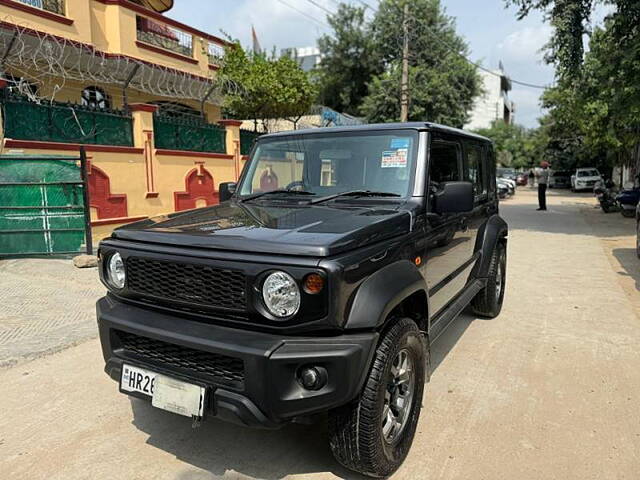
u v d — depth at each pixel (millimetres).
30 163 8078
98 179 9625
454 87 30578
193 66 15961
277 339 2352
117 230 3061
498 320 5516
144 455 2996
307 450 3053
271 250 2391
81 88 13109
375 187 3447
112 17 13102
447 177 3838
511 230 13305
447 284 3922
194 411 2457
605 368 4176
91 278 7133
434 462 2877
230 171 13508
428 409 3490
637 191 15867
